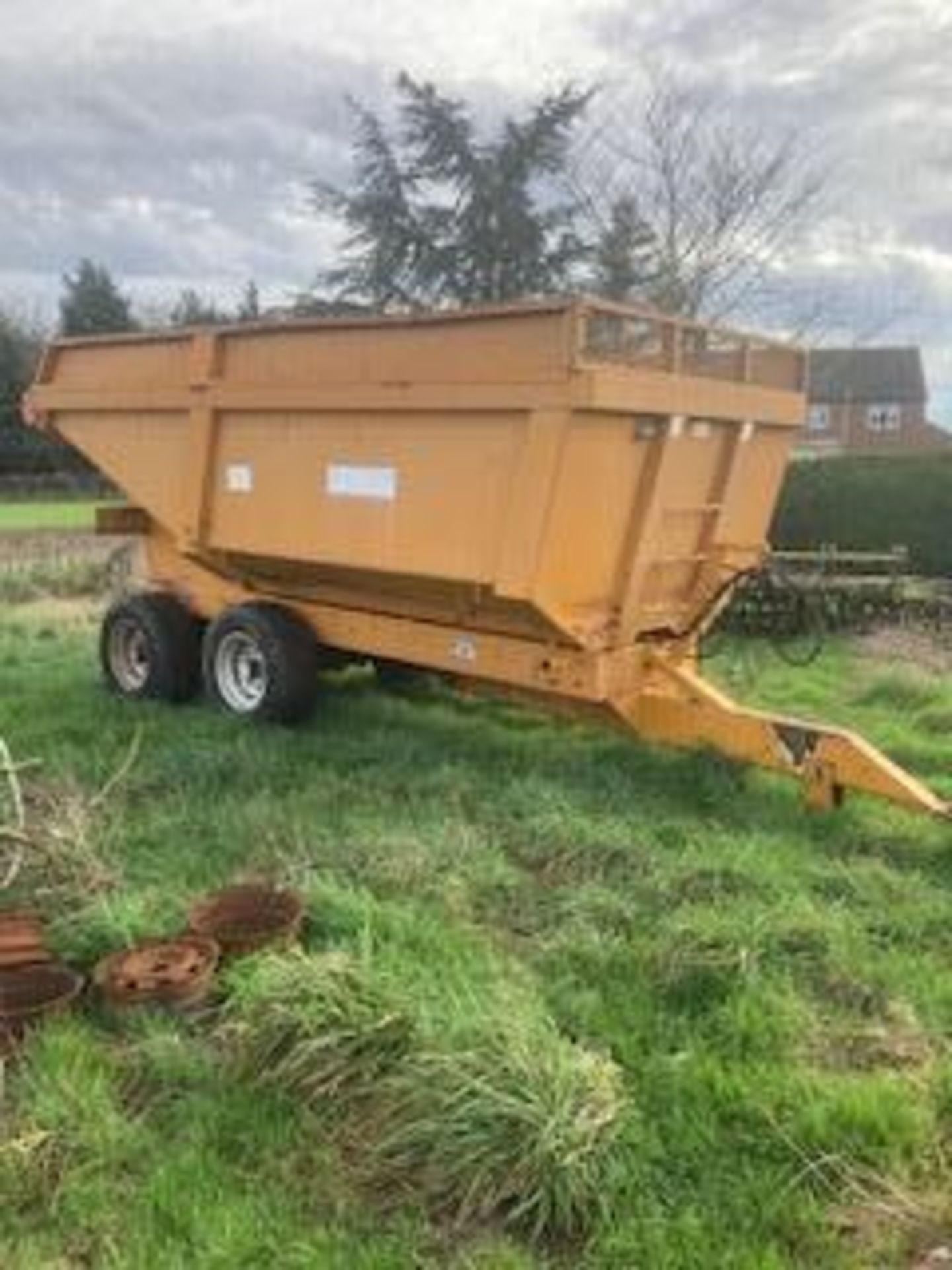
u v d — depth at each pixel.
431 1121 4.07
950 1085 4.48
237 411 8.91
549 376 7.13
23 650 11.98
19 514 32.22
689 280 29.88
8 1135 4.18
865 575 15.81
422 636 8.37
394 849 6.43
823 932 5.52
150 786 7.64
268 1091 4.44
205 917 5.53
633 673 7.84
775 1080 4.51
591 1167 3.94
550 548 7.30
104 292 52.38
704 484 8.12
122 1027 4.89
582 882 6.28
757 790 7.68
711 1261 3.67
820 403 57.25
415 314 7.68
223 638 9.22
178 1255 3.71
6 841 6.00
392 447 8.02
